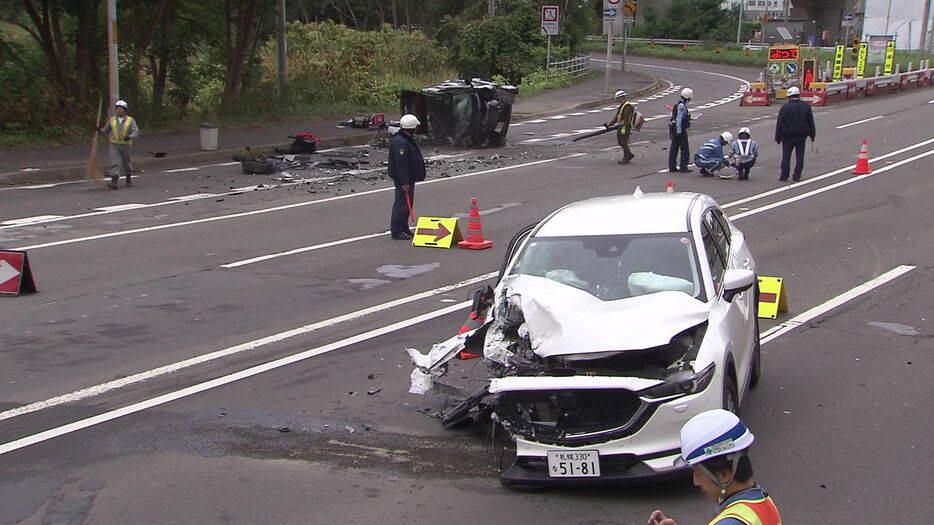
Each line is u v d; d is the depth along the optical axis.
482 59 49.16
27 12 29.08
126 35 29.56
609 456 5.64
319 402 7.61
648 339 5.88
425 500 5.82
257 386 8.02
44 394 7.84
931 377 8.03
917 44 70.56
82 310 10.54
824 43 83.50
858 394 7.63
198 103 33.69
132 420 7.23
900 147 25.06
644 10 93.62
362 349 9.09
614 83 52.06
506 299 6.66
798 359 8.62
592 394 5.71
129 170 20.12
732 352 6.26
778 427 6.93
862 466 6.20
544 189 19.52
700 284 6.60
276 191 19.62
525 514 5.59
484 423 7.00
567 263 6.95
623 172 21.89
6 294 11.22
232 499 5.86
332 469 6.31
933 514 5.49
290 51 43.44
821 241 14.04
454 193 19.20
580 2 60.25
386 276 12.26
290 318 10.23
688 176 20.98
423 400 7.61
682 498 5.71
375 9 77.38
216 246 14.10
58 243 14.22
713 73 61.59
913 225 15.04
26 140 24.67
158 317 10.26
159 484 6.09
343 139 28.41
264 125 30.88
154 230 15.31
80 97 27.22
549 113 38.81
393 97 39.44
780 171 21.38
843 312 10.26
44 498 5.90
